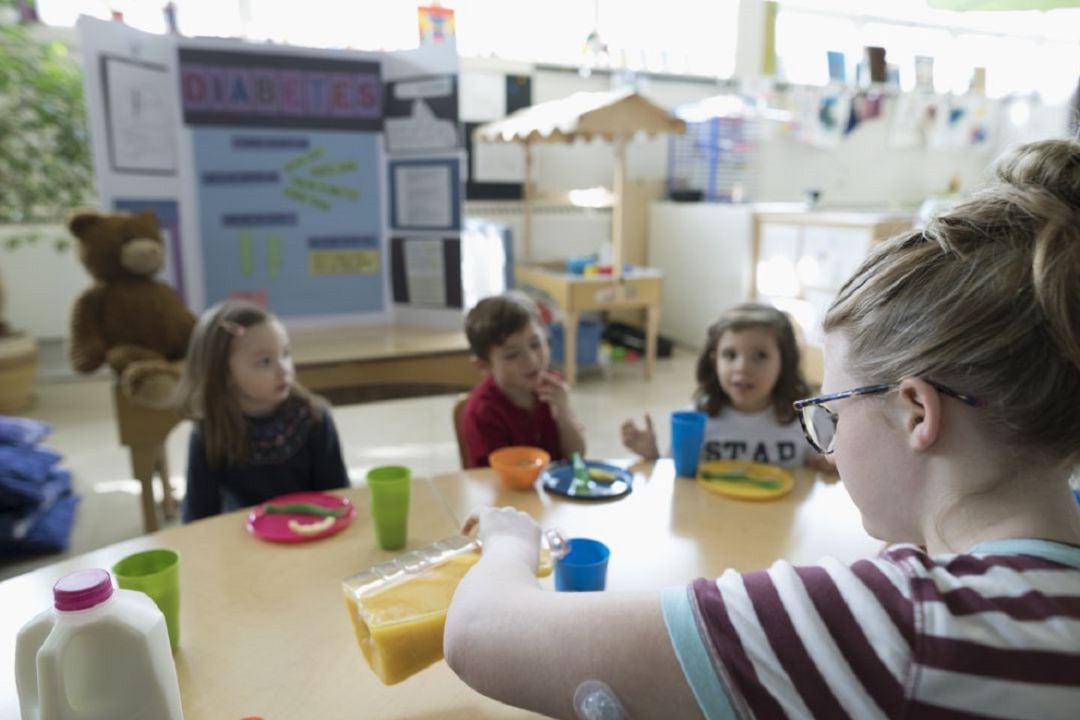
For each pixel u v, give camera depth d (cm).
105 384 385
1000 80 497
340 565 101
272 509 117
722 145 489
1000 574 45
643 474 137
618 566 100
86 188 362
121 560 85
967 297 46
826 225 365
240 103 255
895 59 479
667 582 96
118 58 237
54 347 394
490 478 133
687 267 472
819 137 496
